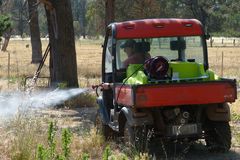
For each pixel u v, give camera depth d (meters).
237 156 10.76
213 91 10.29
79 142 11.38
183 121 10.41
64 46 21.97
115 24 11.52
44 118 15.23
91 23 98.00
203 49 11.76
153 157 10.38
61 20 21.80
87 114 17.44
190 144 11.24
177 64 10.86
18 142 10.12
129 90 10.16
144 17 60.72
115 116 11.21
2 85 26.02
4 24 20.98
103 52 12.22
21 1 88.31
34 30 49.28
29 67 41.06
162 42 11.59
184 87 10.12
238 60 51.25
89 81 28.67
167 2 95.06
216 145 10.99
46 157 7.95
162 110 10.52
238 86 24.77
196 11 112.88
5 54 69.38
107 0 27.72
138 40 11.48
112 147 11.29
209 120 11.06
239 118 14.98
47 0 21.30
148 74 10.53
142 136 10.31
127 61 11.45
